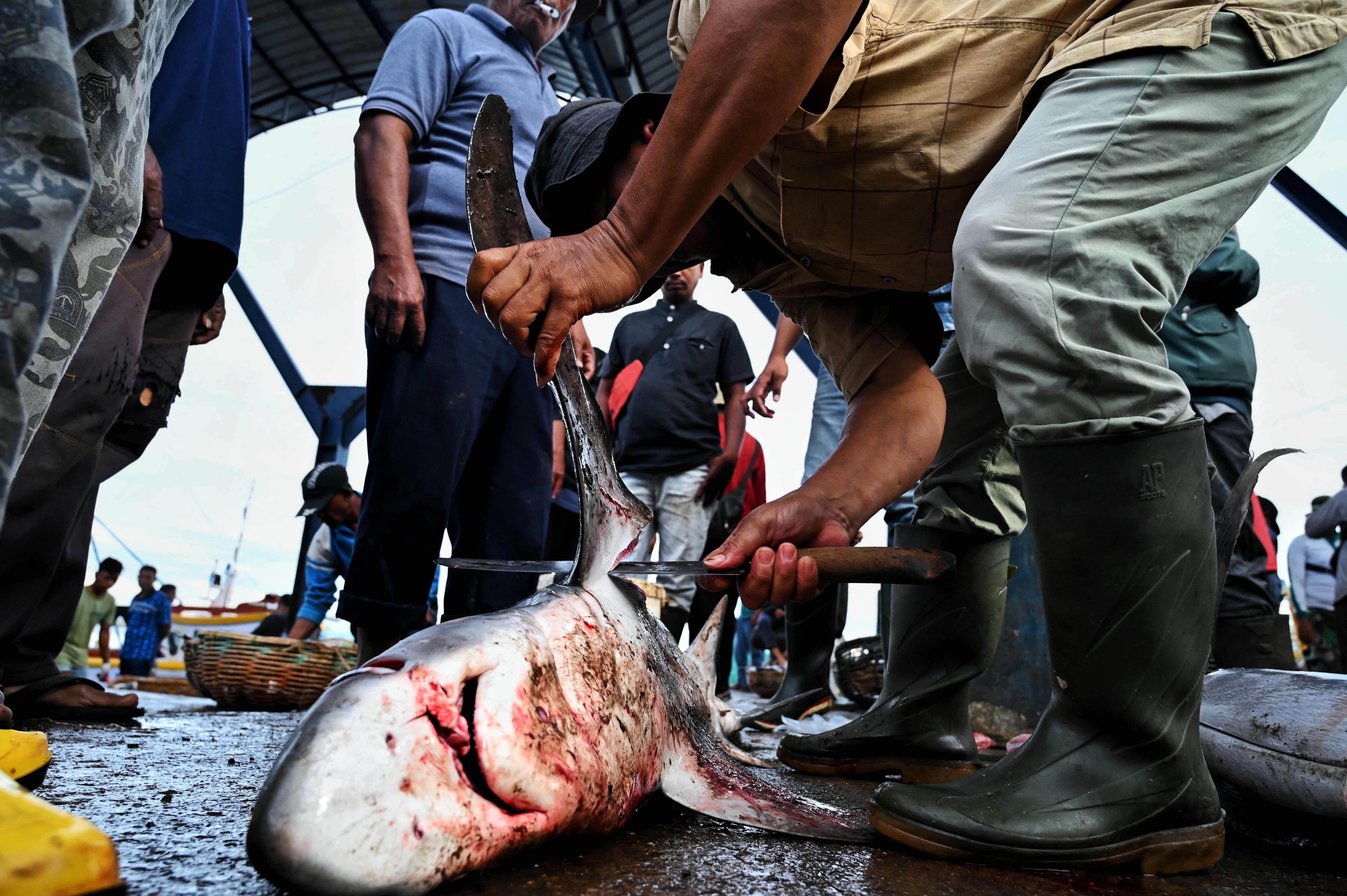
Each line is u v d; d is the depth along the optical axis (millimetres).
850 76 1285
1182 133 1189
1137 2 1267
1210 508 1206
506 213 1236
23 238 787
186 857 951
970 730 2174
